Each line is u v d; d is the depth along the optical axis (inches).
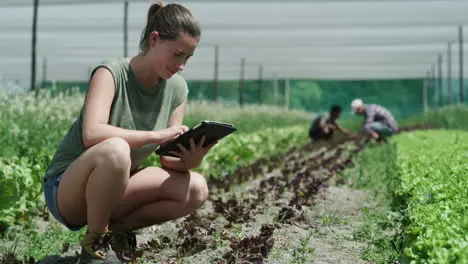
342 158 491.5
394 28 1077.8
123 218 160.9
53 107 420.8
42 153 266.5
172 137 144.7
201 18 964.6
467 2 875.4
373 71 1596.9
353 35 1122.0
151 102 149.9
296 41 1173.1
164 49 139.0
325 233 201.3
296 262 162.4
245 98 2650.1
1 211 195.3
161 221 162.6
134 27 1046.4
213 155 366.3
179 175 159.6
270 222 215.9
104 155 135.0
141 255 155.9
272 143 577.3
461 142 390.0
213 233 190.1
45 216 224.7
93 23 1015.0
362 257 168.4
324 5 892.6
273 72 1584.6
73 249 177.8
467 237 115.6
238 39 1143.6
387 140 630.5
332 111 684.7
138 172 157.9
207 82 2571.4
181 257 163.6
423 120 1166.3
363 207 254.8
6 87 425.7
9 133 311.7
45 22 1007.6
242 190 302.7
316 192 265.9
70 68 1464.1
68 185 140.7
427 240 116.6
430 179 210.5
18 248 180.5
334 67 1544.0
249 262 154.8
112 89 142.6
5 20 991.0
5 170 201.9
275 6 901.2
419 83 2561.5
